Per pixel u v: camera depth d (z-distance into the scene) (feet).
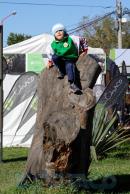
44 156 25.95
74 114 26.61
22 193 26.48
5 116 59.21
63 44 27.58
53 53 27.91
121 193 27.71
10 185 29.94
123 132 45.93
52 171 25.90
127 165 39.81
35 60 68.69
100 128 44.91
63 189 25.81
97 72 28.14
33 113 58.90
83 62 27.99
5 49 70.44
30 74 58.70
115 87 45.80
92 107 26.63
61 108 27.55
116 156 45.65
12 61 69.05
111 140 45.14
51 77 28.43
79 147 26.11
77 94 27.09
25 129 58.95
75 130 25.46
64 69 27.84
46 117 28.07
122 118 66.08
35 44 71.61
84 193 26.35
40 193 25.71
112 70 70.79
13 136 58.85
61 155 25.39
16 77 61.57
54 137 25.31
